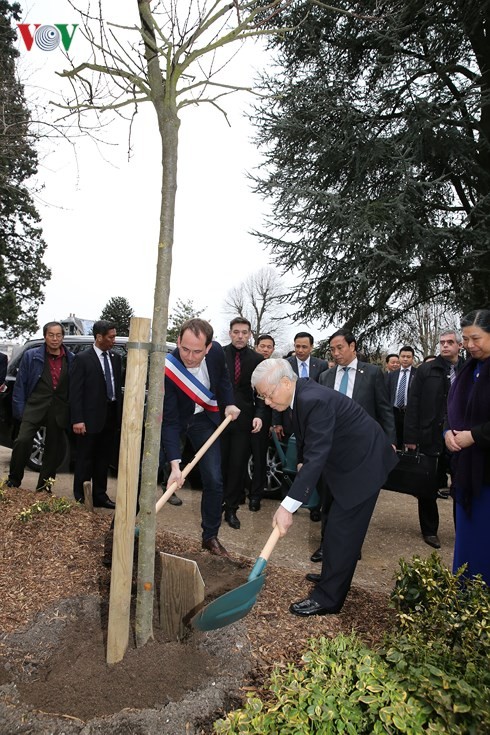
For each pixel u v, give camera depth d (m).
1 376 5.45
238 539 4.40
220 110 2.38
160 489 5.96
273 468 5.71
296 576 3.28
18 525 3.59
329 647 2.17
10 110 5.02
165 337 2.06
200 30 1.99
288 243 12.00
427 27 10.83
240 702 1.97
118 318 46.34
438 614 2.23
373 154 11.11
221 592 2.82
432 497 4.25
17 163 5.59
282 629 2.51
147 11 1.99
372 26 10.27
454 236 10.65
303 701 1.80
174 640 2.36
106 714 1.89
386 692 1.79
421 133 10.61
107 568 3.08
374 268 10.95
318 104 11.23
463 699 1.78
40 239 21.80
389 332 13.70
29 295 23.05
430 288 12.05
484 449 2.72
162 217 2.06
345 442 2.82
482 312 2.78
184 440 4.34
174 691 2.01
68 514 3.87
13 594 2.77
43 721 1.85
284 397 2.78
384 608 2.88
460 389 2.97
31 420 4.90
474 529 2.77
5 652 2.27
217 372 3.59
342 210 10.84
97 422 4.65
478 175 11.34
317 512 5.09
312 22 10.56
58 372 5.02
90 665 2.12
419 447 4.86
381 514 5.65
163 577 2.42
